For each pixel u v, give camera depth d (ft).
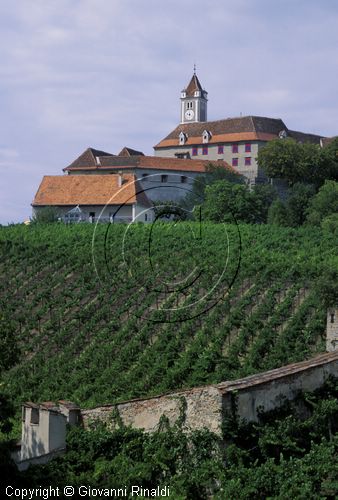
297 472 86.94
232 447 87.92
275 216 378.73
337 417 97.40
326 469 88.02
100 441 94.38
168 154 580.71
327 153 485.56
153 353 198.18
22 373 198.90
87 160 522.47
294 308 221.46
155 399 94.27
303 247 298.15
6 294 260.01
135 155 529.45
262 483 85.87
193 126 584.40
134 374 189.57
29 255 283.38
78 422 99.60
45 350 215.92
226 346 204.74
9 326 109.81
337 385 100.48
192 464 89.56
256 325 206.90
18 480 88.53
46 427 95.76
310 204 404.57
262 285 236.84
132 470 90.27
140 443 93.15
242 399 90.22
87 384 190.08
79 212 414.41
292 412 94.94
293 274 237.66
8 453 90.07
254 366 188.24
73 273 270.46
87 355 205.05
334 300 183.32
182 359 191.21
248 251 276.21
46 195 435.12
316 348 193.57
